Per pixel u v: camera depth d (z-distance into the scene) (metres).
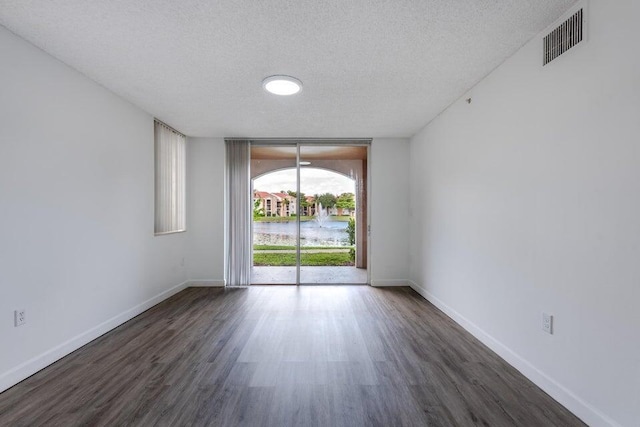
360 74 2.75
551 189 2.01
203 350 2.65
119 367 2.35
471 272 3.03
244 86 2.99
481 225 2.85
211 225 4.89
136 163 3.49
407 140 4.99
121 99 3.23
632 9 1.50
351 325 3.25
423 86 3.00
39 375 2.22
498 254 2.59
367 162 5.09
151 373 2.27
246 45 2.29
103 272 2.97
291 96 3.23
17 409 1.84
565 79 1.90
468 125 3.09
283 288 4.80
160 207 4.05
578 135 1.81
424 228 4.31
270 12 1.92
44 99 2.34
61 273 2.49
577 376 1.80
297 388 2.08
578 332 1.80
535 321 2.14
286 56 2.44
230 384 2.13
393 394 2.01
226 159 4.93
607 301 1.62
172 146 4.38
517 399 1.96
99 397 1.97
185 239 4.76
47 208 2.36
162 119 3.97
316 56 2.45
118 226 3.19
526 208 2.25
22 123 2.16
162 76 2.77
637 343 1.48
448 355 2.57
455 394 2.01
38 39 2.18
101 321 2.95
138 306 3.55
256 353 2.60
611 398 1.60
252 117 3.90
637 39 1.48
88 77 2.77
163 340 2.85
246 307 3.85
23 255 2.17
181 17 1.96
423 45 2.29
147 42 2.24
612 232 1.60
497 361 2.47
